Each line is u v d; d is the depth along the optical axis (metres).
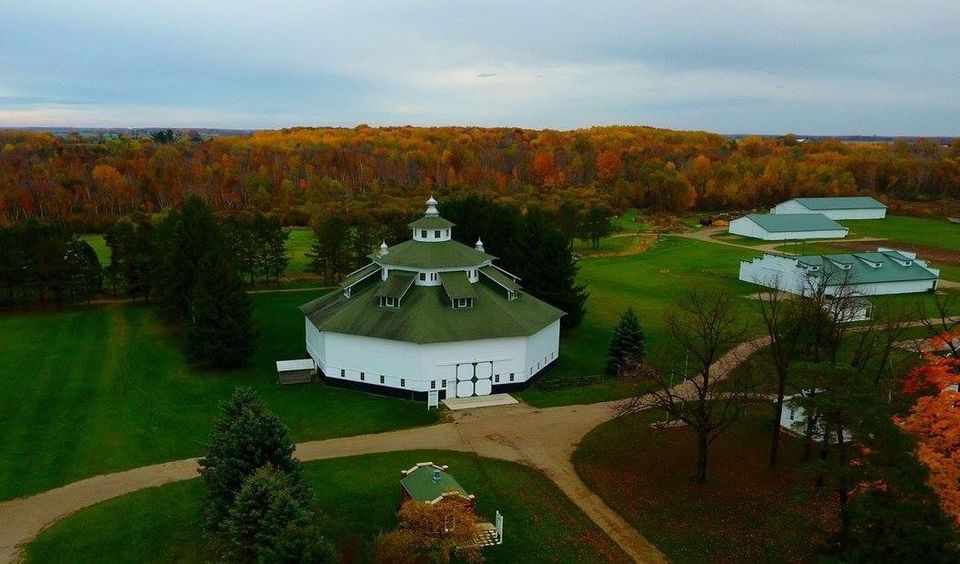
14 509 41.78
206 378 65.56
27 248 91.19
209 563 35.62
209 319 67.19
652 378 50.84
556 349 69.31
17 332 80.38
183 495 43.34
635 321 66.19
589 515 41.53
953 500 28.59
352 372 62.03
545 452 50.09
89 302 96.06
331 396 60.91
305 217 160.88
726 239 153.88
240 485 35.56
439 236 67.25
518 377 62.16
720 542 38.53
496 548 37.78
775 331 49.84
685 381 64.00
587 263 127.94
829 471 30.61
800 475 46.03
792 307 59.91
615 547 38.16
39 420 55.00
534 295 79.44
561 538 38.94
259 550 30.94
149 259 92.31
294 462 37.34
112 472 46.56
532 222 80.88
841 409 31.62
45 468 46.97
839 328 55.16
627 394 61.88
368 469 46.97
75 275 95.00
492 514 41.25
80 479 45.59
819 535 38.53
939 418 31.91
